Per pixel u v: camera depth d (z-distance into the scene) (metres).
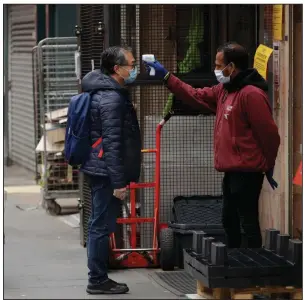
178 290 13.82
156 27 15.94
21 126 29.20
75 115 13.17
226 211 13.69
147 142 16.09
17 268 15.75
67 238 18.58
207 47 16.05
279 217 15.04
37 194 24.52
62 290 14.03
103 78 13.22
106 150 13.00
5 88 30.69
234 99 13.05
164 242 15.21
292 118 14.47
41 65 21.23
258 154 13.04
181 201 15.70
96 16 16.05
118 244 15.76
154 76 14.94
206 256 12.85
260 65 15.08
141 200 16.14
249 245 13.47
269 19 15.30
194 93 14.02
